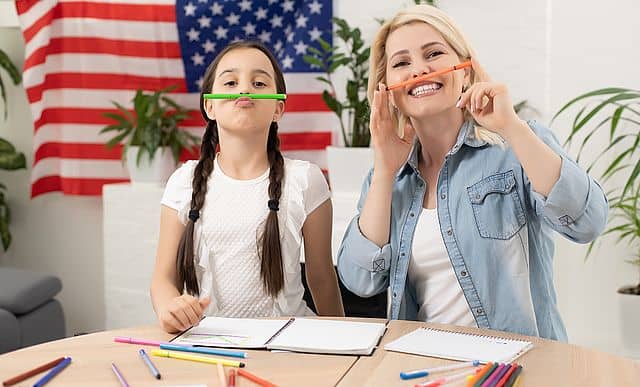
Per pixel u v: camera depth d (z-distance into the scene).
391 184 1.55
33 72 3.30
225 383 1.09
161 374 1.15
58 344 1.32
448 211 1.56
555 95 2.67
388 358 1.21
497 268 1.53
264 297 1.63
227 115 1.62
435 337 1.32
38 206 3.57
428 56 1.53
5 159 3.39
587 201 1.40
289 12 3.07
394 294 1.60
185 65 3.23
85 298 3.54
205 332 1.37
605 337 2.67
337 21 2.82
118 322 3.12
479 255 1.53
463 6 2.80
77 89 3.35
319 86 3.07
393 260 1.60
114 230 3.09
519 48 2.74
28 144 3.54
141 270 3.05
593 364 1.18
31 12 3.28
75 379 1.14
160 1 3.22
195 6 3.17
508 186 1.53
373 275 1.58
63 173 3.38
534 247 1.56
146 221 3.03
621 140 2.58
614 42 2.59
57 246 3.56
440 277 1.57
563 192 1.37
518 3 2.72
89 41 3.31
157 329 1.41
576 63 2.63
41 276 2.97
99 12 3.29
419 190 1.61
